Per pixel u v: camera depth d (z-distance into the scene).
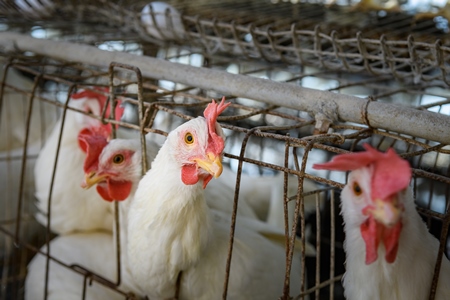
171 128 1.97
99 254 1.48
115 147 1.04
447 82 1.13
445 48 1.07
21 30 1.88
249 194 1.90
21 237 1.92
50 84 2.17
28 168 1.95
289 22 1.65
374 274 0.74
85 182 1.03
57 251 1.48
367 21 1.72
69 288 1.37
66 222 1.56
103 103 1.35
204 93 1.58
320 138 0.75
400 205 0.62
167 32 1.59
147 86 1.14
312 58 1.51
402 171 0.59
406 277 0.73
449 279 0.76
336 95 0.87
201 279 1.00
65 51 1.26
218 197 1.41
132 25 1.70
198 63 1.89
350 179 0.67
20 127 2.12
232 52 1.53
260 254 1.10
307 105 0.89
